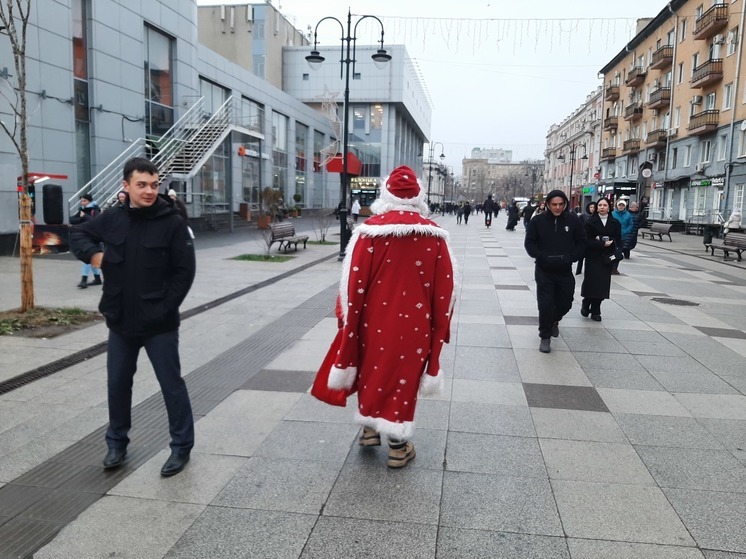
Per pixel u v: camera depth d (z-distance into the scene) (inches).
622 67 2027.6
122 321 131.5
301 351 243.9
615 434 160.1
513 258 614.9
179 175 788.0
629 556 105.8
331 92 2084.2
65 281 418.9
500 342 259.1
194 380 204.8
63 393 190.2
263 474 135.8
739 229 1125.1
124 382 136.6
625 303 360.8
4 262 514.0
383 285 132.6
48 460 142.9
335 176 2156.7
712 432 162.1
